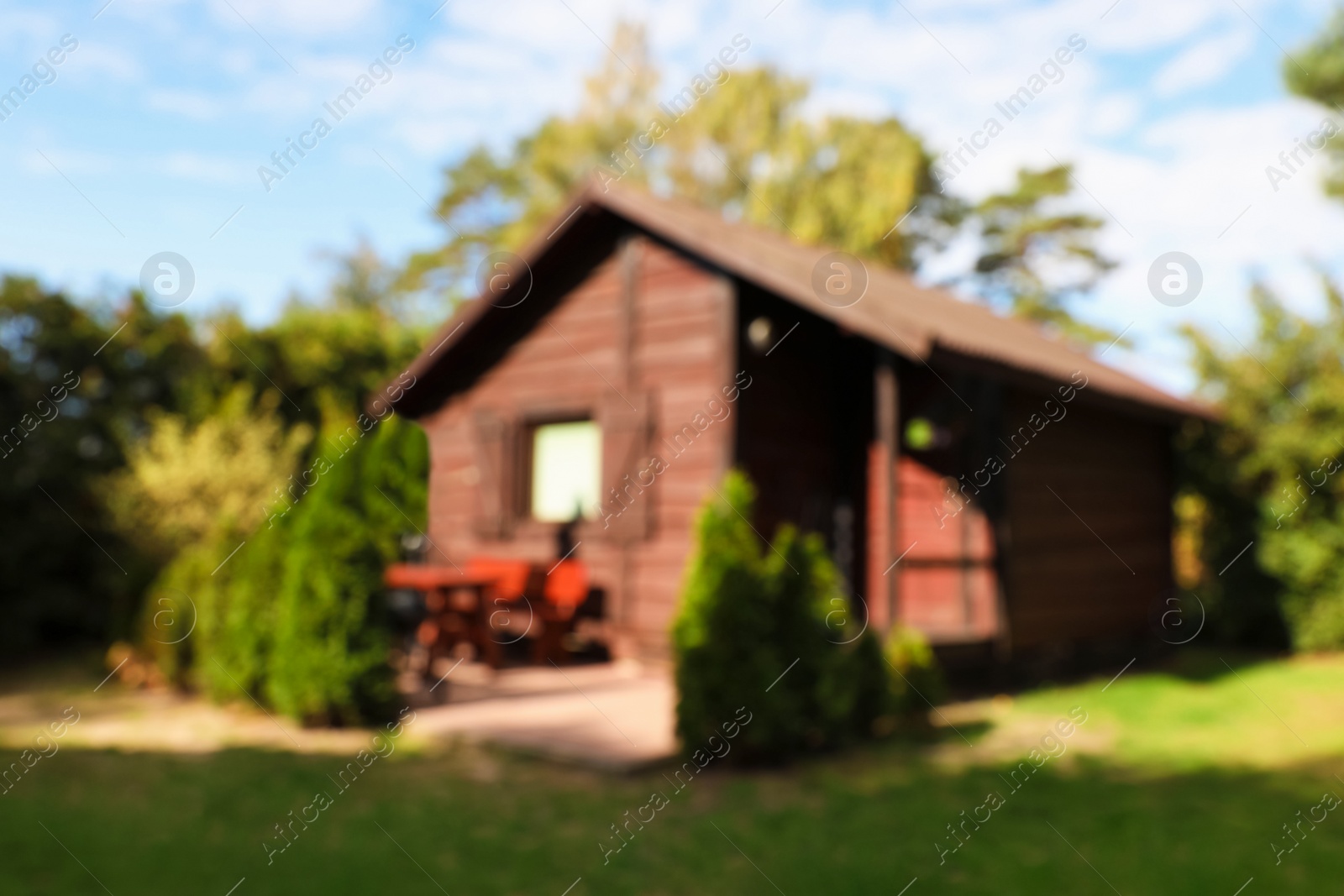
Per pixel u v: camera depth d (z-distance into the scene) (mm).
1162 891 4223
